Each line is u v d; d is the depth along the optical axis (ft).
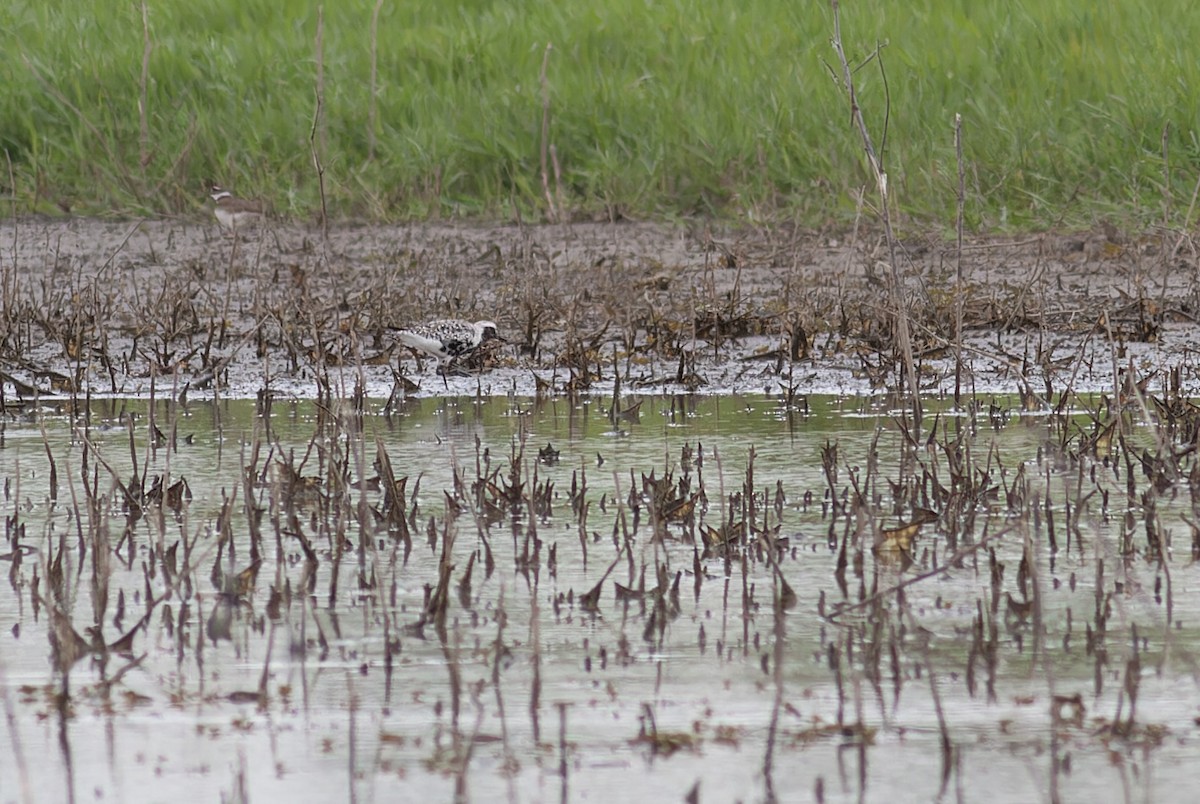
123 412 81.61
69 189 144.46
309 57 155.53
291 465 63.57
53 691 44.91
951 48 150.71
